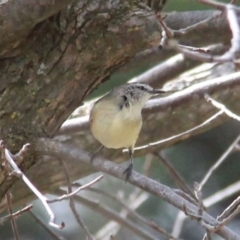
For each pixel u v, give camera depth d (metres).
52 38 6.97
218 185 13.88
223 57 4.36
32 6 6.41
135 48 6.91
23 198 9.35
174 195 6.04
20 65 7.01
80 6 6.75
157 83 10.95
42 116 7.17
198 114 9.90
